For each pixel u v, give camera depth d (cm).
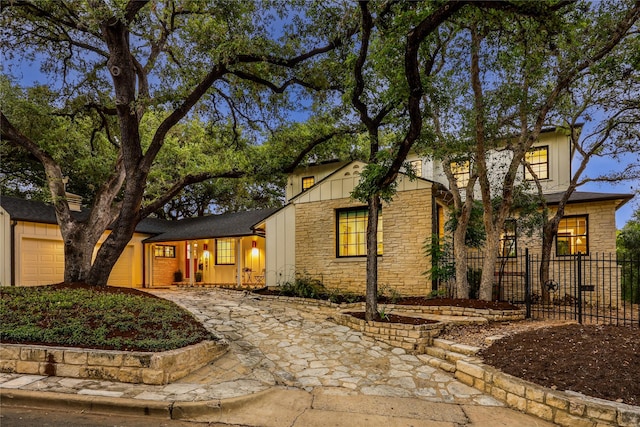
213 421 385
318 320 827
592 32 695
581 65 713
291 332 727
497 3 519
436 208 1056
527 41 608
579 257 736
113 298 720
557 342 536
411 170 750
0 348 509
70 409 407
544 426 382
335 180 1137
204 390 449
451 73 842
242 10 860
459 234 913
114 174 1055
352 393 470
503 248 1136
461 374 520
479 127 787
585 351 489
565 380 426
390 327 679
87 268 949
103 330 553
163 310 688
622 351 475
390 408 424
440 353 589
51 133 1074
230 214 1805
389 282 1020
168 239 1534
